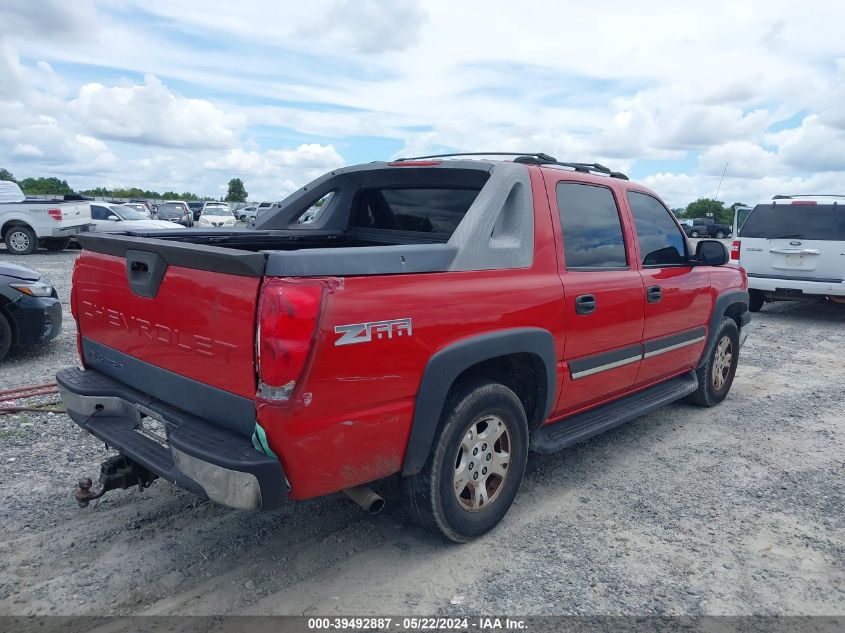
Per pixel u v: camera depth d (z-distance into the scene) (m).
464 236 3.24
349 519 3.67
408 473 3.04
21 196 19.95
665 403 4.89
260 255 2.47
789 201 10.84
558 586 3.08
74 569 3.09
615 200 4.39
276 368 2.46
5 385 5.97
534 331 3.47
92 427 3.29
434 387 2.97
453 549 3.39
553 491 4.14
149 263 2.98
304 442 2.58
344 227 4.81
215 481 2.53
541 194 3.72
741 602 3.00
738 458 4.77
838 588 3.13
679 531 3.64
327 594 2.97
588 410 4.38
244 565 3.18
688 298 4.98
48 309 6.89
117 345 3.34
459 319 3.08
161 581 3.02
